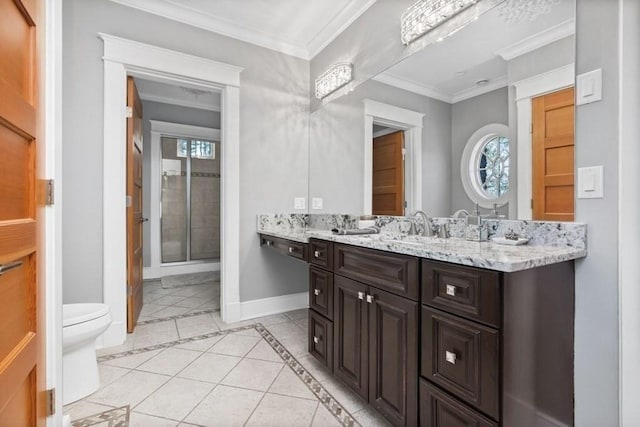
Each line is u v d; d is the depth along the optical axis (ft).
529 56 4.51
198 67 8.07
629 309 3.63
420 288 3.91
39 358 3.27
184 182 15.20
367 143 7.55
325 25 8.55
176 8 7.79
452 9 5.44
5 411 2.57
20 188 2.90
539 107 4.40
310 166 9.85
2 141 2.56
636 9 3.59
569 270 3.94
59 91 3.72
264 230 8.91
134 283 8.22
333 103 8.75
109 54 7.08
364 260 4.85
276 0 7.54
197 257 15.52
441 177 5.78
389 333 4.34
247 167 8.90
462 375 3.41
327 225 9.00
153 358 6.51
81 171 6.86
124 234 7.32
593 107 3.89
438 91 5.82
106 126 7.07
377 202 7.27
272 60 9.27
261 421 4.63
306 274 10.03
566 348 3.90
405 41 6.37
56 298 3.63
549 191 4.31
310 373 5.96
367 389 4.72
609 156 3.76
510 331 3.16
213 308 9.80
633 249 3.61
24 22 2.98
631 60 3.61
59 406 3.69
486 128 5.07
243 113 8.80
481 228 5.09
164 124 14.24
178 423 4.57
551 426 3.69
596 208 3.86
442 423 3.61
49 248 3.51
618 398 3.70
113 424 4.53
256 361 6.41
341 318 5.36
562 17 4.16
